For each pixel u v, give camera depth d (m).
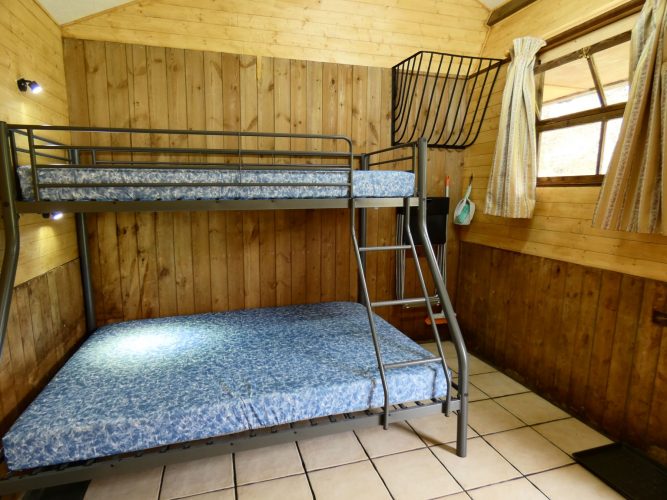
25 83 1.96
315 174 2.09
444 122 3.48
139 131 1.87
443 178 3.56
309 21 2.99
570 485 1.99
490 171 3.15
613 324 2.32
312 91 3.07
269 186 2.03
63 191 1.77
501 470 2.08
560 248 2.66
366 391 1.94
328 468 2.09
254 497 1.89
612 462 2.12
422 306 3.68
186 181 1.92
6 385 1.72
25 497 1.84
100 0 2.43
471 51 3.42
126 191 1.85
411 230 3.43
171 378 1.97
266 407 1.79
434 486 1.97
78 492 1.90
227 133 2.12
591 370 2.46
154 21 2.69
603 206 2.11
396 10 3.16
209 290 3.06
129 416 1.64
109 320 2.88
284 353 2.28
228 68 2.86
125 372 2.04
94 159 2.63
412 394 2.03
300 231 3.23
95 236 2.78
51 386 1.90
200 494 1.91
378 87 3.24
